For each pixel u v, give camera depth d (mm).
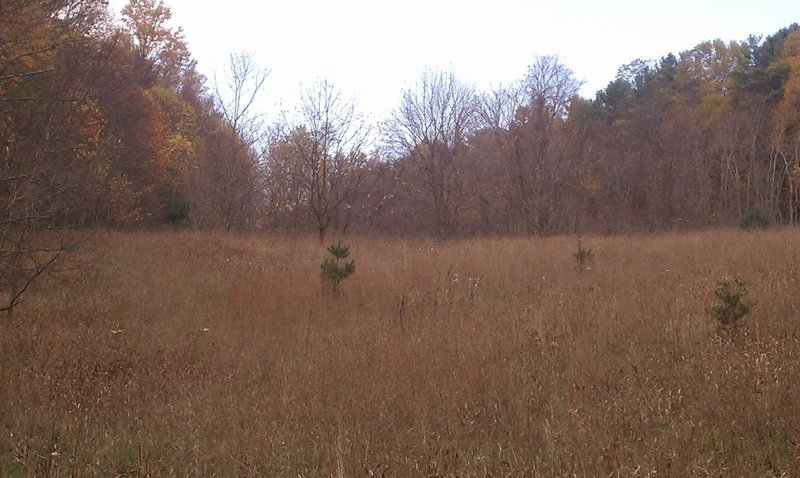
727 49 50688
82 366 6469
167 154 24578
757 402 4719
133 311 9328
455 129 31484
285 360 6867
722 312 6676
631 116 46562
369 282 10969
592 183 37312
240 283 10656
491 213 32188
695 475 3783
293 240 18969
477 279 10805
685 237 16906
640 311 7688
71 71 9383
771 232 17000
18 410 5250
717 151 38781
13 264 7973
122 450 4598
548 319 7617
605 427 4621
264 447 4559
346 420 5055
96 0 11430
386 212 29922
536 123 29141
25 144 8023
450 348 6668
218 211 23688
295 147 24562
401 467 4062
